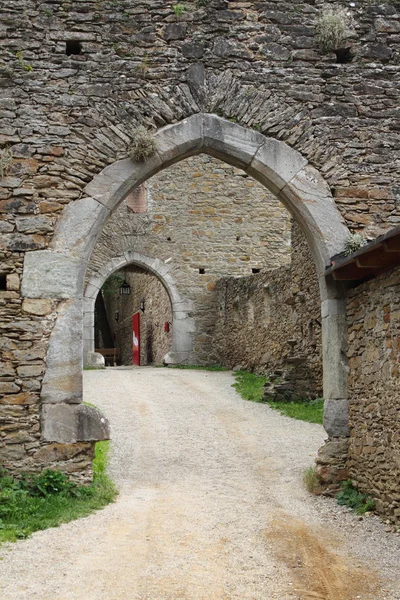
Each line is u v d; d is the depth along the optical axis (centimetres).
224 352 1828
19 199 733
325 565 508
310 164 779
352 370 742
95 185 746
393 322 635
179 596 443
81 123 751
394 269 636
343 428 747
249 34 787
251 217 1955
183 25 779
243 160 777
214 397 1363
